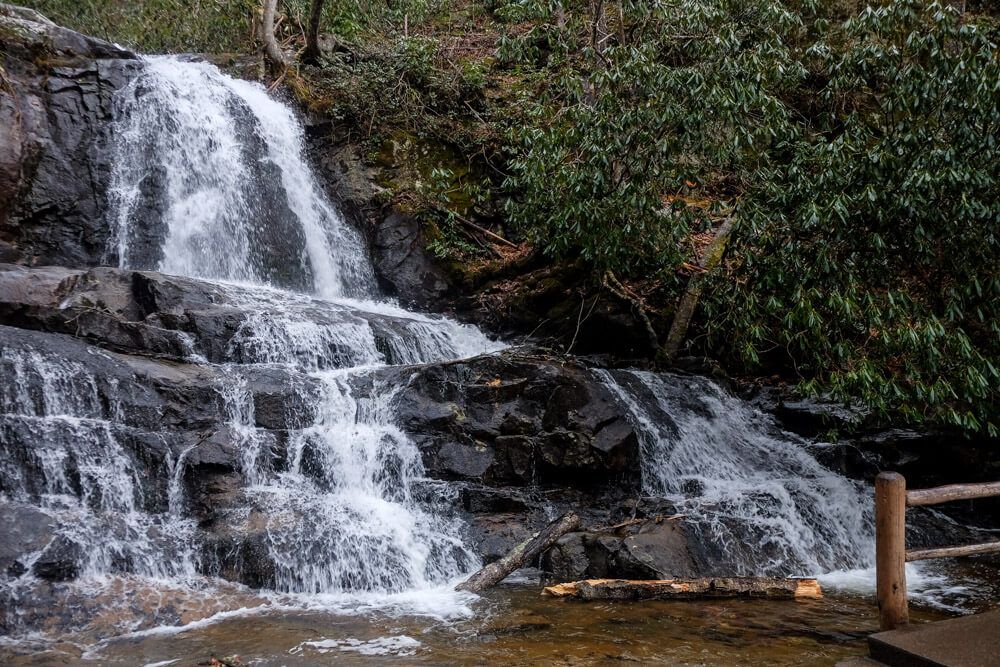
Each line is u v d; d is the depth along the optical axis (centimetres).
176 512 691
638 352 1153
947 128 759
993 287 734
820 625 586
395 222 1349
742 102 855
